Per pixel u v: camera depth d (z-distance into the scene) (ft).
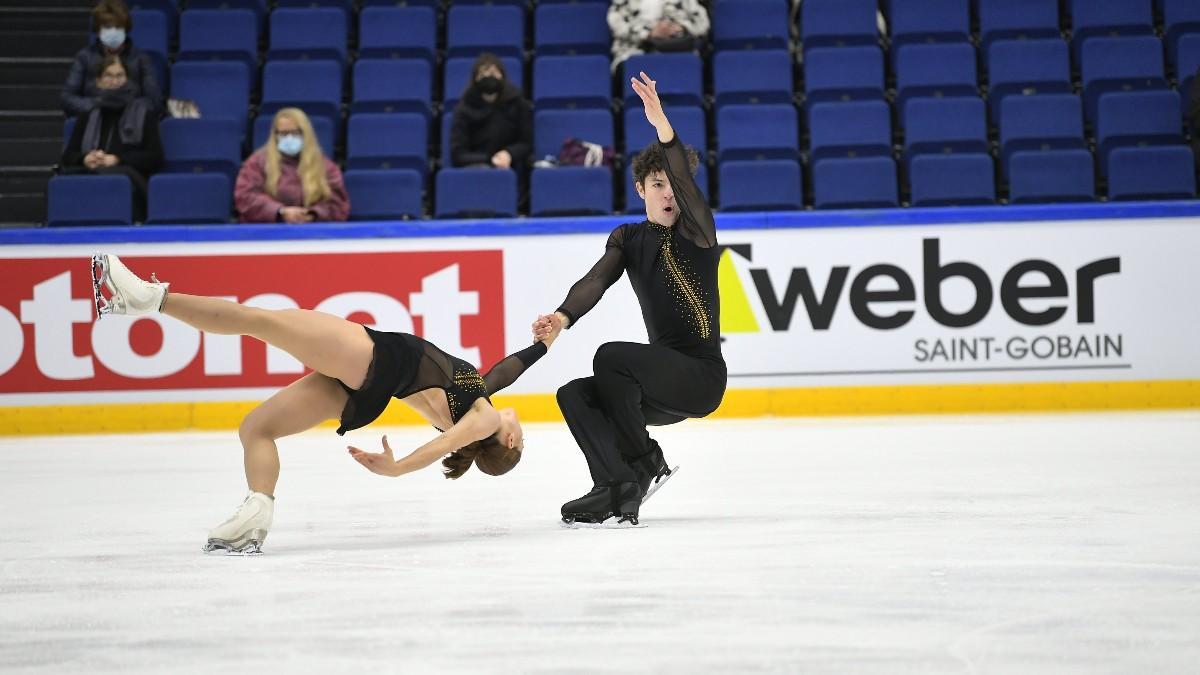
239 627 24.32
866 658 21.47
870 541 33.40
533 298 76.43
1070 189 82.07
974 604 25.58
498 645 22.67
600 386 37.63
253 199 78.54
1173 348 76.64
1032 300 76.33
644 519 38.22
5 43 103.24
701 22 96.84
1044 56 94.22
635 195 85.10
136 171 83.66
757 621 24.26
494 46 98.78
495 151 86.33
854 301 76.28
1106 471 48.42
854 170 82.79
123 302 31.14
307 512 40.83
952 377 76.33
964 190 82.38
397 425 76.54
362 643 22.97
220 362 75.31
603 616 24.84
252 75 97.04
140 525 38.37
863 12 98.84
